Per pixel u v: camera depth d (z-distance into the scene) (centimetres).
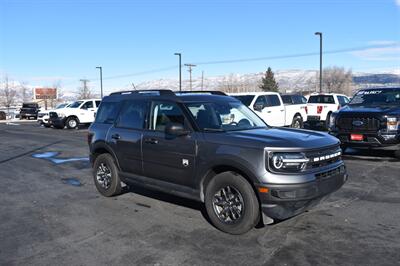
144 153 603
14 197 714
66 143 1603
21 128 2689
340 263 404
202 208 610
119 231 518
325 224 520
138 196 695
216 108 585
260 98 1538
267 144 463
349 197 651
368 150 1155
